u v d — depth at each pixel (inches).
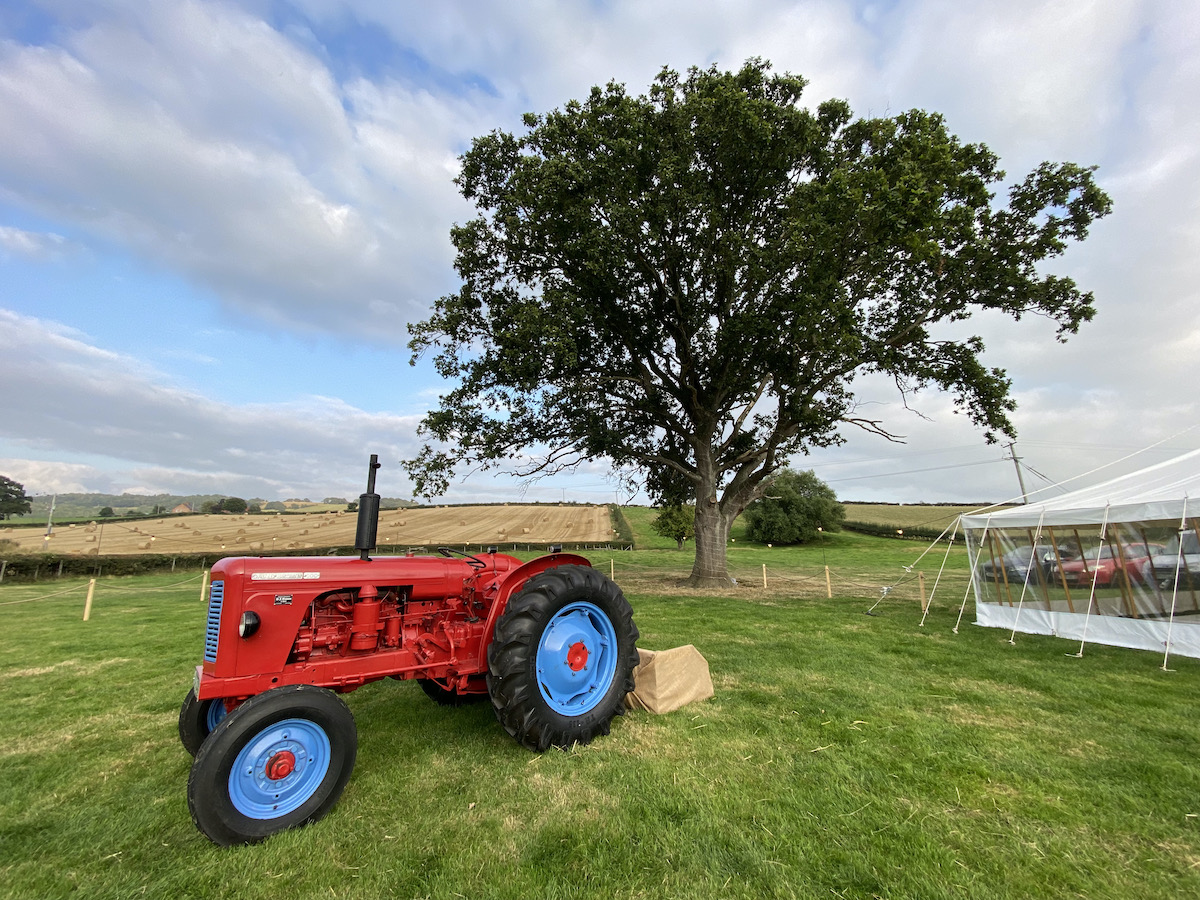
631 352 606.2
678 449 676.1
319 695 120.9
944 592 559.5
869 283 541.0
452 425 557.3
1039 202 505.7
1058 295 514.9
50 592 726.5
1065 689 210.5
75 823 118.9
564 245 505.4
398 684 216.2
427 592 160.9
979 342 550.3
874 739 158.4
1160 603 284.0
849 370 546.6
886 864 98.5
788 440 644.1
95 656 299.9
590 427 570.3
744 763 142.2
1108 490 353.7
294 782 117.0
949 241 470.6
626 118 473.4
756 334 495.2
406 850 104.8
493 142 538.9
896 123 504.1
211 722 145.9
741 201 548.1
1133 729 167.9
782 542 1813.5
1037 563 338.3
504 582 161.5
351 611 146.9
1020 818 115.7
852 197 421.1
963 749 151.0
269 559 138.1
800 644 291.7
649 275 555.8
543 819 115.1
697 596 522.6
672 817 115.2
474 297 575.5
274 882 96.0
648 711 183.2
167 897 92.6
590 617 172.9
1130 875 97.3
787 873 96.1
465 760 145.8
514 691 144.3
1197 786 130.2
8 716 196.4
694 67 518.3
